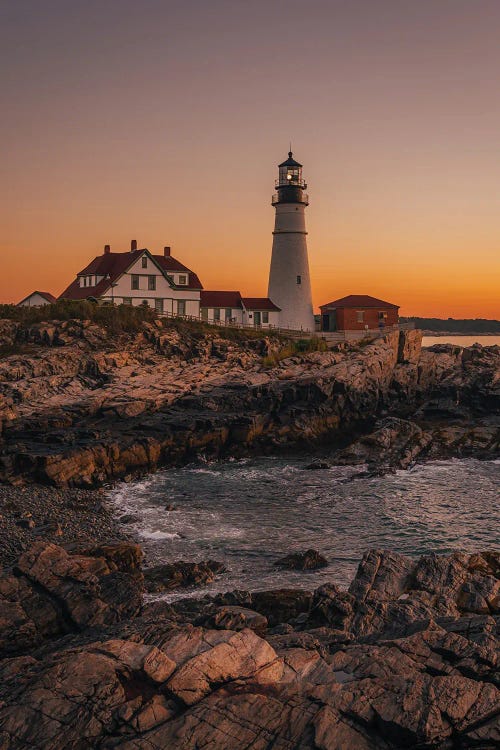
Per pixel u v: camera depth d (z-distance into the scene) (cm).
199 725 1520
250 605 2594
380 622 2292
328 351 7625
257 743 1484
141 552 3212
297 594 2670
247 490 4631
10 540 3359
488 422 6388
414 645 1817
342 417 6425
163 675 1658
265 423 6009
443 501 4338
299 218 9831
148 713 1556
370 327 9875
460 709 1539
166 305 8925
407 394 7194
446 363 7812
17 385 5872
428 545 3516
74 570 2533
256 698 1588
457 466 5294
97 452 4809
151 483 4828
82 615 2358
